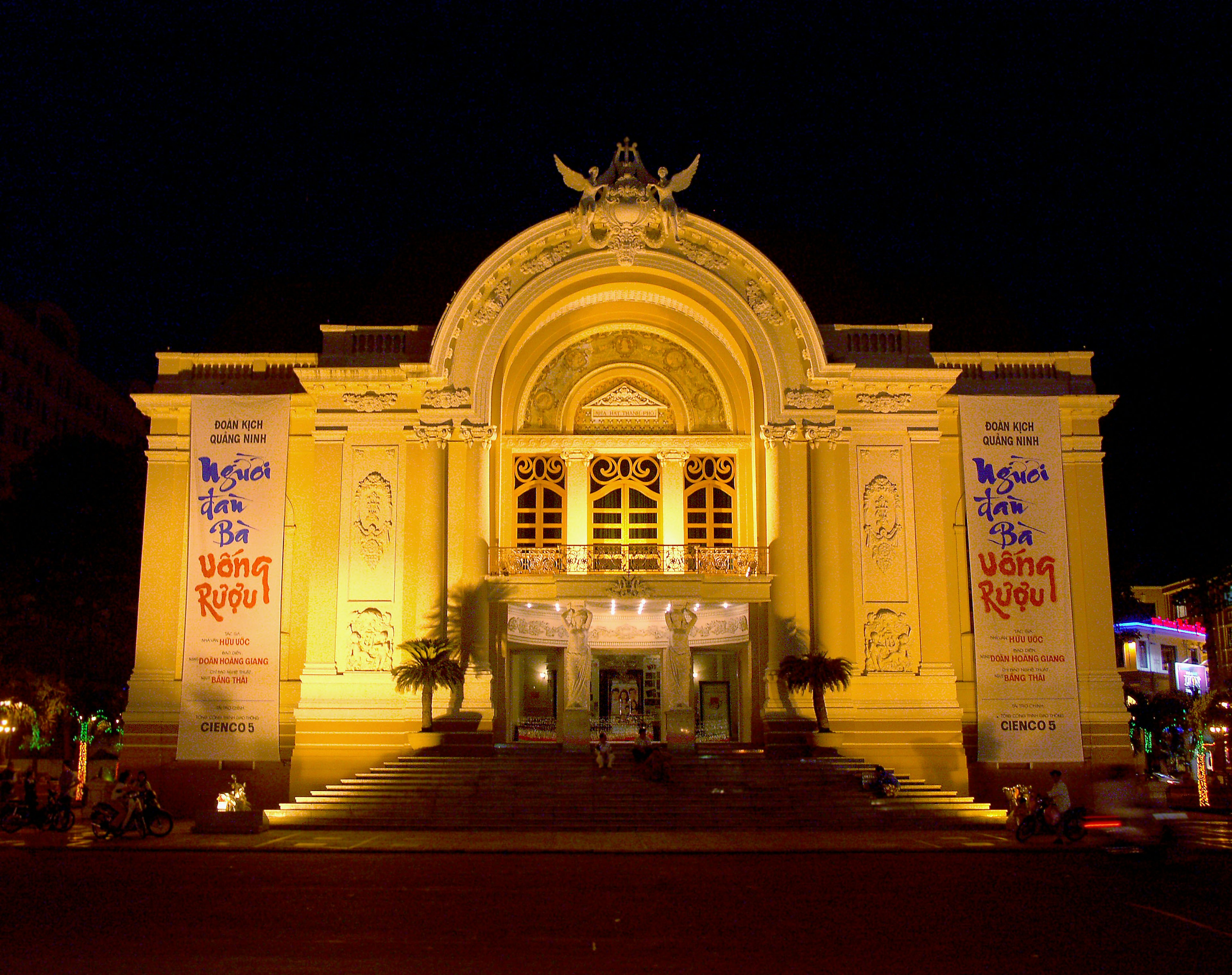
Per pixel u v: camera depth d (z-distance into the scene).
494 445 38.91
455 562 36.12
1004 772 36.06
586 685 38.41
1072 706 35.72
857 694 35.97
